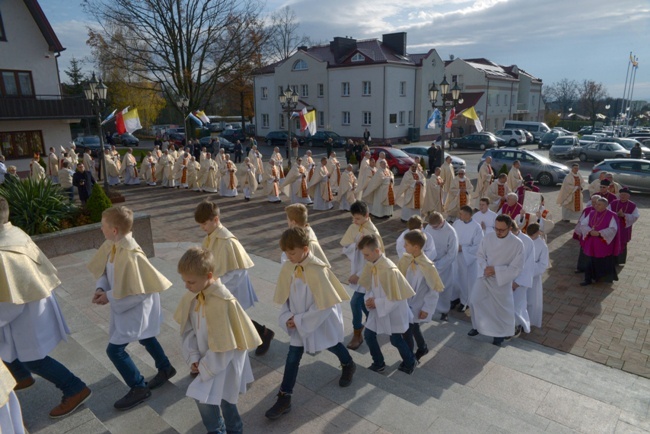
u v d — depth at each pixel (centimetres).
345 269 923
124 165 2038
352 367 438
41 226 849
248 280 483
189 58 3153
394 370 518
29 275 330
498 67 5650
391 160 2236
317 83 4200
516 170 1463
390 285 454
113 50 3347
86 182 1479
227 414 332
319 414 389
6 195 855
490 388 506
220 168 1755
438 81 4347
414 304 528
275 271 881
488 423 396
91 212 936
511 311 603
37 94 2586
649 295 804
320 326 401
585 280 852
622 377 551
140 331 378
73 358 440
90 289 689
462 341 627
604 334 667
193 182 1886
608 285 851
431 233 676
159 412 382
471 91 4794
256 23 3203
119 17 2955
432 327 673
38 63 2569
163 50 3089
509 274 582
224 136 4469
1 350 334
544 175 1936
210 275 310
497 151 2083
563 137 2900
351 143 2636
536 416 450
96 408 371
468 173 2367
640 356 605
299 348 395
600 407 471
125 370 371
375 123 3981
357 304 559
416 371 526
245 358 334
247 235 1180
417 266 520
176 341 527
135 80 4072
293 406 402
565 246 1098
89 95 1491
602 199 827
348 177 1459
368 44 4156
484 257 609
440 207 1331
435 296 517
